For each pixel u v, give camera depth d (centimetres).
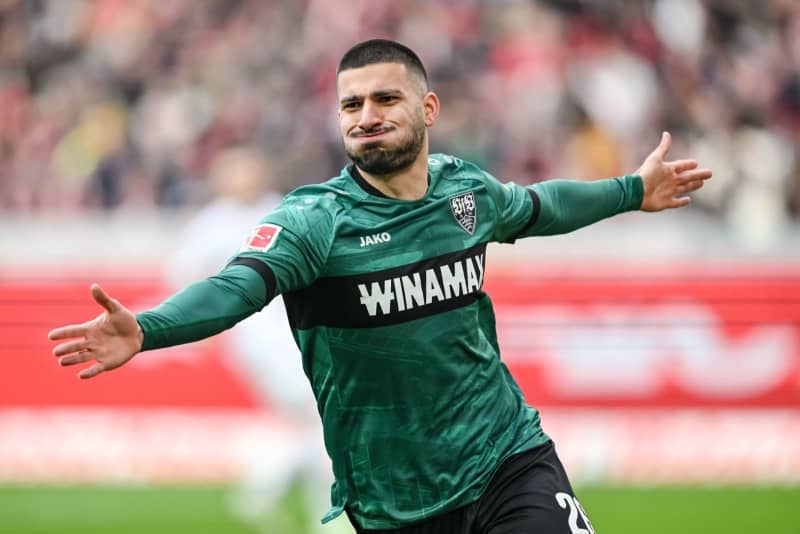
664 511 2948
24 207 4459
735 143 4356
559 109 4381
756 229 3631
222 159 4341
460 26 4612
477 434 1372
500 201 1429
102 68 4678
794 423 3153
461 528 1370
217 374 3161
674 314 3200
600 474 3153
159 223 3325
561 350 3191
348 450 1370
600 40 4559
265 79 4544
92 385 3175
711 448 3159
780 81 4541
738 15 4647
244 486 3083
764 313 3197
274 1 4734
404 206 1341
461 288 1362
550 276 3225
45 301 3216
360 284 1314
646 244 3281
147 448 3147
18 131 4581
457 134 4291
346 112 1341
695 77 4503
